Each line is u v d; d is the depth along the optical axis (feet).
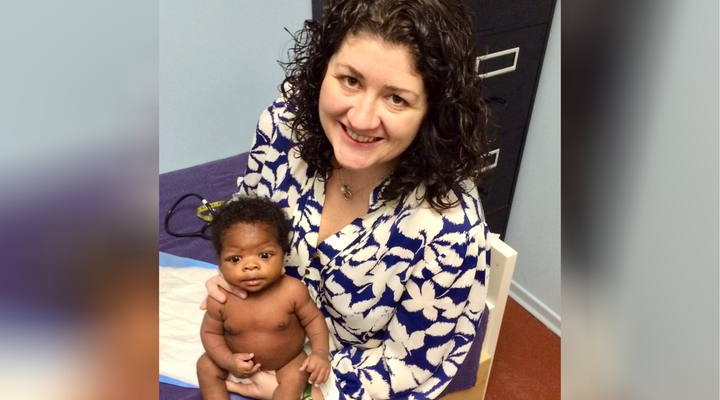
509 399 4.89
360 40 2.24
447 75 2.28
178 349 3.31
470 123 2.46
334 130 2.49
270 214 2.86
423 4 2.21
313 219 2.96
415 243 2.69
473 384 3.36
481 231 2.72
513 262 3.16
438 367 2.99
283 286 2.95
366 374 2.98
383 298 2.85
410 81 2.24
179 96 5.19
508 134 4.75
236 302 2.92
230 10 4.97
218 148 5.70
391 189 2.68
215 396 2.91
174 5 4.73
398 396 3.01
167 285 3.71
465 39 2.33
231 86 5.38
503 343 5.39
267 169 3.17
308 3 5.25
